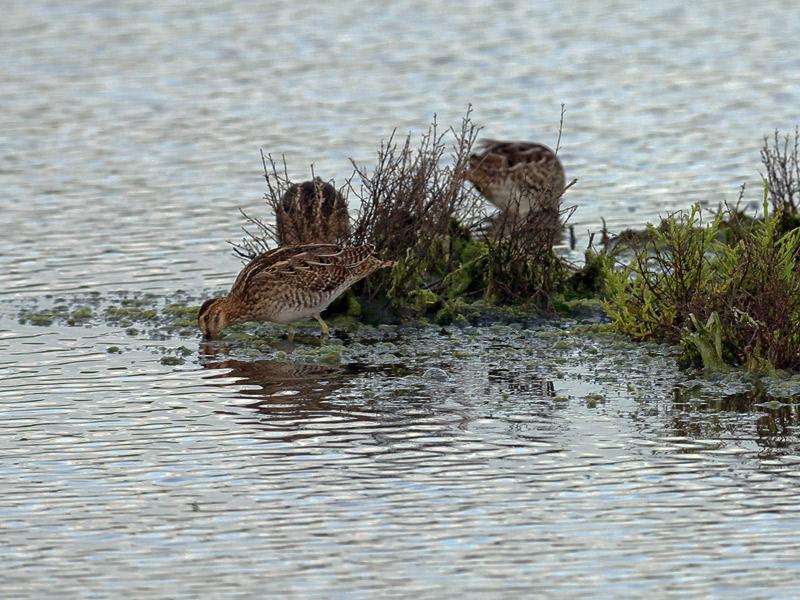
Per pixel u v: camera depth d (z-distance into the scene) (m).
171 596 9.43
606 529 10.25
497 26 29.62
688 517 10.40
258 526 10.41
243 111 24.61
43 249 18.31
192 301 16.28
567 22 29.89
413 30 29.39
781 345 13.41
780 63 26.62
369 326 15.45
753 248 14.13
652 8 30.91
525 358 14.19
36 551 10.10
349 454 11.71
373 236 15.90
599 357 14.13
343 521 10.46
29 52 27.94
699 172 20.95
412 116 23.91
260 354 14.57
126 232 18.97
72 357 14.48
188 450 11.88
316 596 9.39
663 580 9.50
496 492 10.91
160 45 28.45
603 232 17.67
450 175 16.81
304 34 29.20
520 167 19.44
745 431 12.02
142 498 10.95
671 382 13.30
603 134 22.97
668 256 16.25
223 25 29.86
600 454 11.59
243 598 9.38
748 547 9.93
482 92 25.23
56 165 22.08
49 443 12.10
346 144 22.48
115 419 12.64
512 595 9.36
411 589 9.46
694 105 24.33
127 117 24.42
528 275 15.93
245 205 20.03
